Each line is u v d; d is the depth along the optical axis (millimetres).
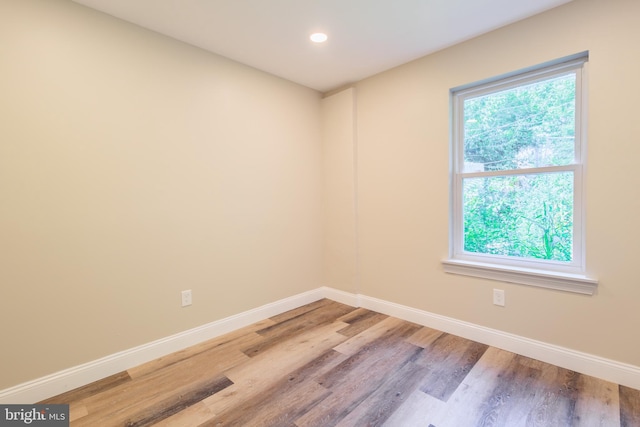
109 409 1719
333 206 3436
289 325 2834
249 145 2828
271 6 1941
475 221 2539
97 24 1972
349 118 3207
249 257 2854
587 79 1944
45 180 1803
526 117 2252
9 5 1678
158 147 2258
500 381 1921
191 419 1634
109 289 2055
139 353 2184
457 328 2555
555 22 1999
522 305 2213
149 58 2203
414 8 1979
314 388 1888
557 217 2145
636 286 1791
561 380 1912
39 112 1776
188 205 2430
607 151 1854
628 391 1784
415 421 1600
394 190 2920
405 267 2877
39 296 1798
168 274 2332
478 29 2246
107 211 2035
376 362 2170
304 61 2732
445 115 2547
